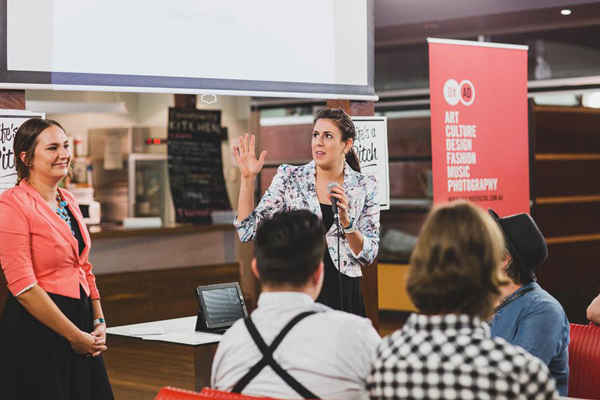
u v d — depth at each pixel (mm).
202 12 4375
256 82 4570
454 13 6684
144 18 4188
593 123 8969
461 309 1800
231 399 1930
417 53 8602
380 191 5023
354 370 2000
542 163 8609
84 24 4004
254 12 4559
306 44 4758
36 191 3379
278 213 2162
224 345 2072
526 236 2766
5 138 3682
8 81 3789
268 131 9930
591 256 8984
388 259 8930
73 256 3422
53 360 3314
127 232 7812
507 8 6445
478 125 5812
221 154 9930
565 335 2783
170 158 9484
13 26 3797
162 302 8078
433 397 1734
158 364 6746
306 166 3871
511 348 1735
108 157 10469
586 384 3070
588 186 8969
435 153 5602
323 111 3836
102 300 7652
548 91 7734
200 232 8469
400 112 8922
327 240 3801
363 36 4996
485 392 1698
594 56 7441
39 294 3260
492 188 5891
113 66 4098
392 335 1880
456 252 1794
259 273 2125
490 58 5863
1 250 3268
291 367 1984
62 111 9250
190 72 4344
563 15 6582
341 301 3533
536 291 2787
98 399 3488
